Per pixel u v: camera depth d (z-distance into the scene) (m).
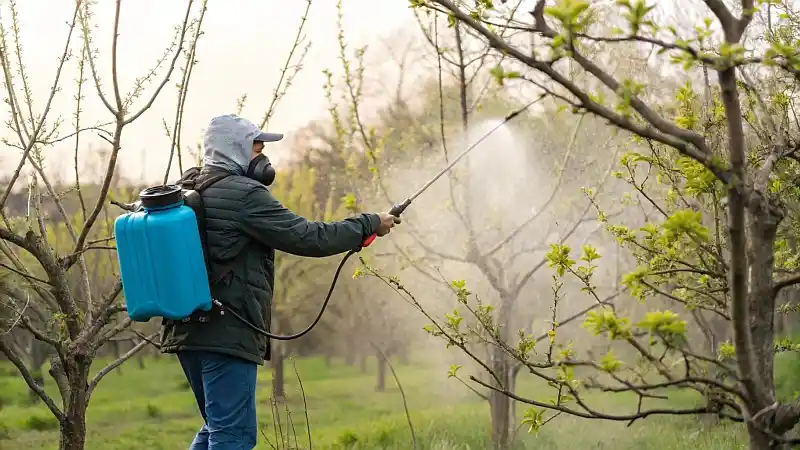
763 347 3.17
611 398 11.70
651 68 5.80
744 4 2.88
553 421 10.05
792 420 2.93
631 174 4.41
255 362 4.43
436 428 10.91
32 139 5.48
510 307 8.46
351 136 8.23
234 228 4.34
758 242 3.22
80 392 5.52
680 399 11.41
